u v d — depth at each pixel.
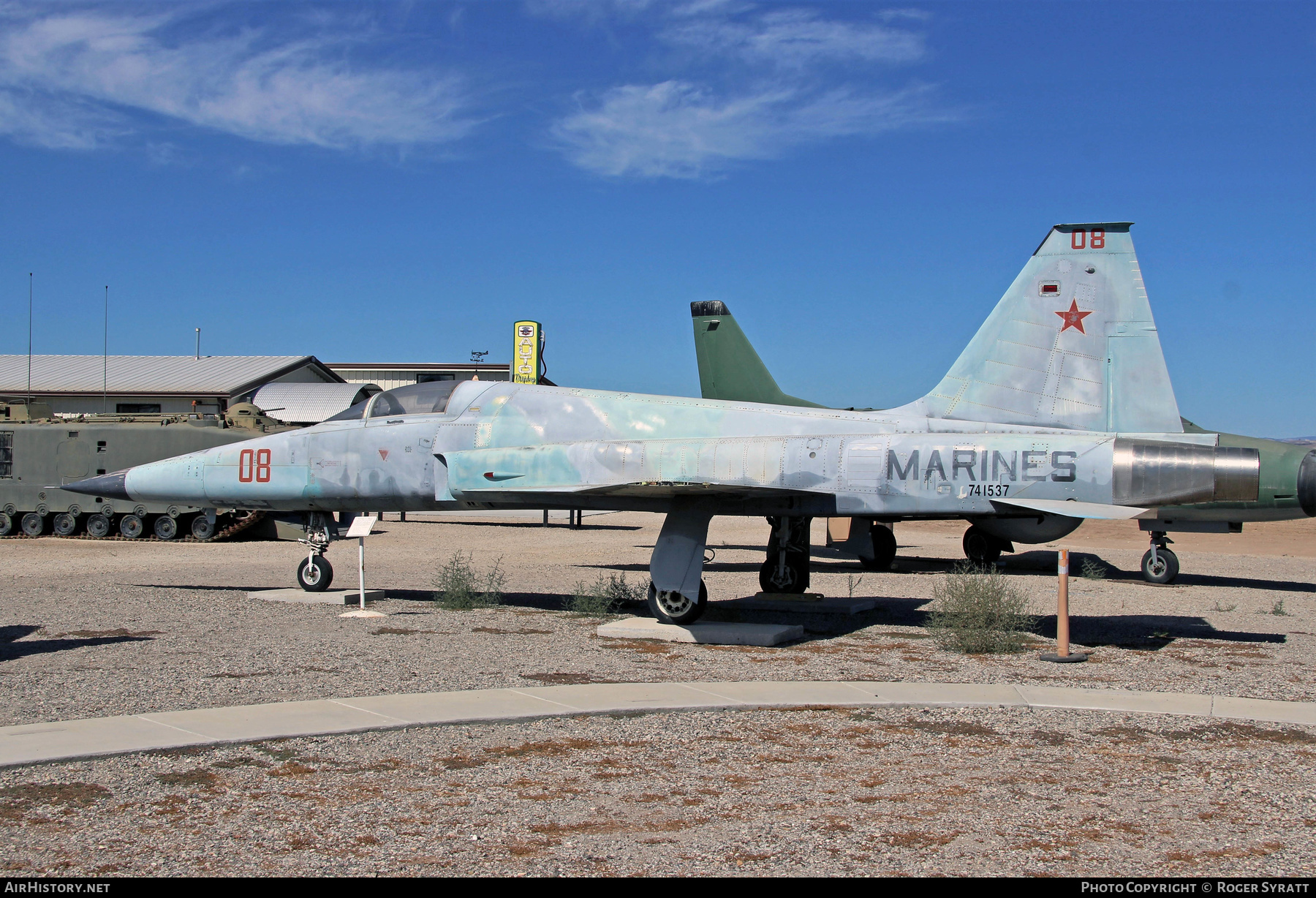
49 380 51.56
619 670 9.38
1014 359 12.05
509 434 13.38
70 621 12.08
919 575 19.45
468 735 6.98
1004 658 10.23
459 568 14.61
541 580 17.33
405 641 10.84
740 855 4.87
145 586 15.81
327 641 10.77
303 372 58.31
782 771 6.24
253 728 6.99
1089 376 11.77
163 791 5.76
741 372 21.78
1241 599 15.58
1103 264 11.84
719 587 16.62
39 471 26.27
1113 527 39.28
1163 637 11.71
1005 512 11.41
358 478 13.98
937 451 11.54
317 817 5.36
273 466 14.48
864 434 12.05
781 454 12.00
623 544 26.48
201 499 14.89
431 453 13.66
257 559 21.16
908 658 10.22
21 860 4.75
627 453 12.51
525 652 10.26
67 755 6.28
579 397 13.50
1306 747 6.83
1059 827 5.29
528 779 6.04
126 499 15.41
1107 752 6.69
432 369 65.06
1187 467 10.82
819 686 8.59
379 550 24.30
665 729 7.21
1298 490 13.62
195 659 9.65
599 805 5.58
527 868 4.69
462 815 5.40
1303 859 4.87
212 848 4.92
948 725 7.40
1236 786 6.00
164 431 25.61
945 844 5.04
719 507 12.16
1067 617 10.05
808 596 13.90
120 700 7.86
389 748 6.64
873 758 6.54
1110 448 11.12
